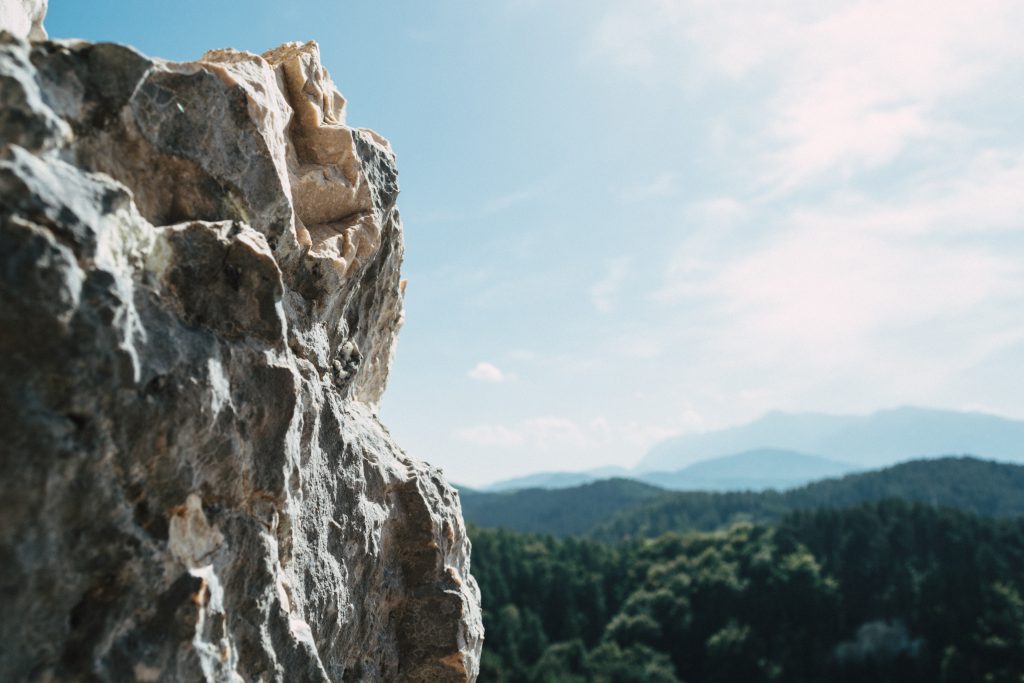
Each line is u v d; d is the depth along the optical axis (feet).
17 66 26.20
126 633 26.81
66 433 24.45
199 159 33.71
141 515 27.96
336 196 44.68
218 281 31.63
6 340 23.25
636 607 536.42
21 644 24.14
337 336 46.19
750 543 560.61
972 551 481.05
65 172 26.43
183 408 28.19
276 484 33.60
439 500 52.08
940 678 412.36
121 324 25.73
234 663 31.68
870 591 477.77
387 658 47.65
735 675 466.29
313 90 44.96
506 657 465.88
